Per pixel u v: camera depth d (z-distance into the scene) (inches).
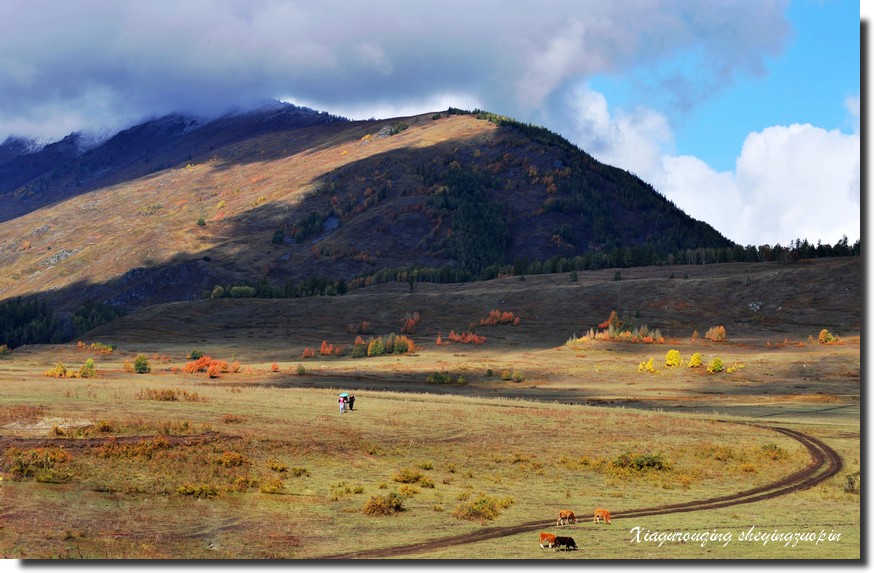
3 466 1728.6
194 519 1544.0
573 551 1305.4
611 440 2450.8
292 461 1974.7
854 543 1360.7
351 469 1971.0
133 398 2679.6
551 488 1909.4
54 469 1722.4
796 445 2476.6
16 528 1416.1
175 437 2017.7
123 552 1337.4
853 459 2309.3
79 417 2155.5
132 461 1829.5
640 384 5054.1
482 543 1392.7
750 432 2691.9
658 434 2583.7
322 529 1509.6
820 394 4426.7
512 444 2333.9
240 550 1370.6
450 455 2170.3
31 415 2132.1
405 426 2469.2
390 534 1477.6
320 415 2549.2
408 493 1769.2
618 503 1774.1
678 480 2032.5
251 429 2199.8
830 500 1834.4
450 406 3031.5
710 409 3683.6
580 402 4077.3
